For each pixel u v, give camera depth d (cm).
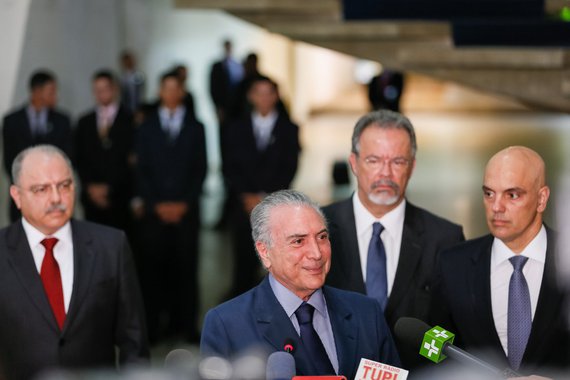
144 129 747
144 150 746
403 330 308
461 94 2539
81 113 1049
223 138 784
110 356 425
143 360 426
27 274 404
